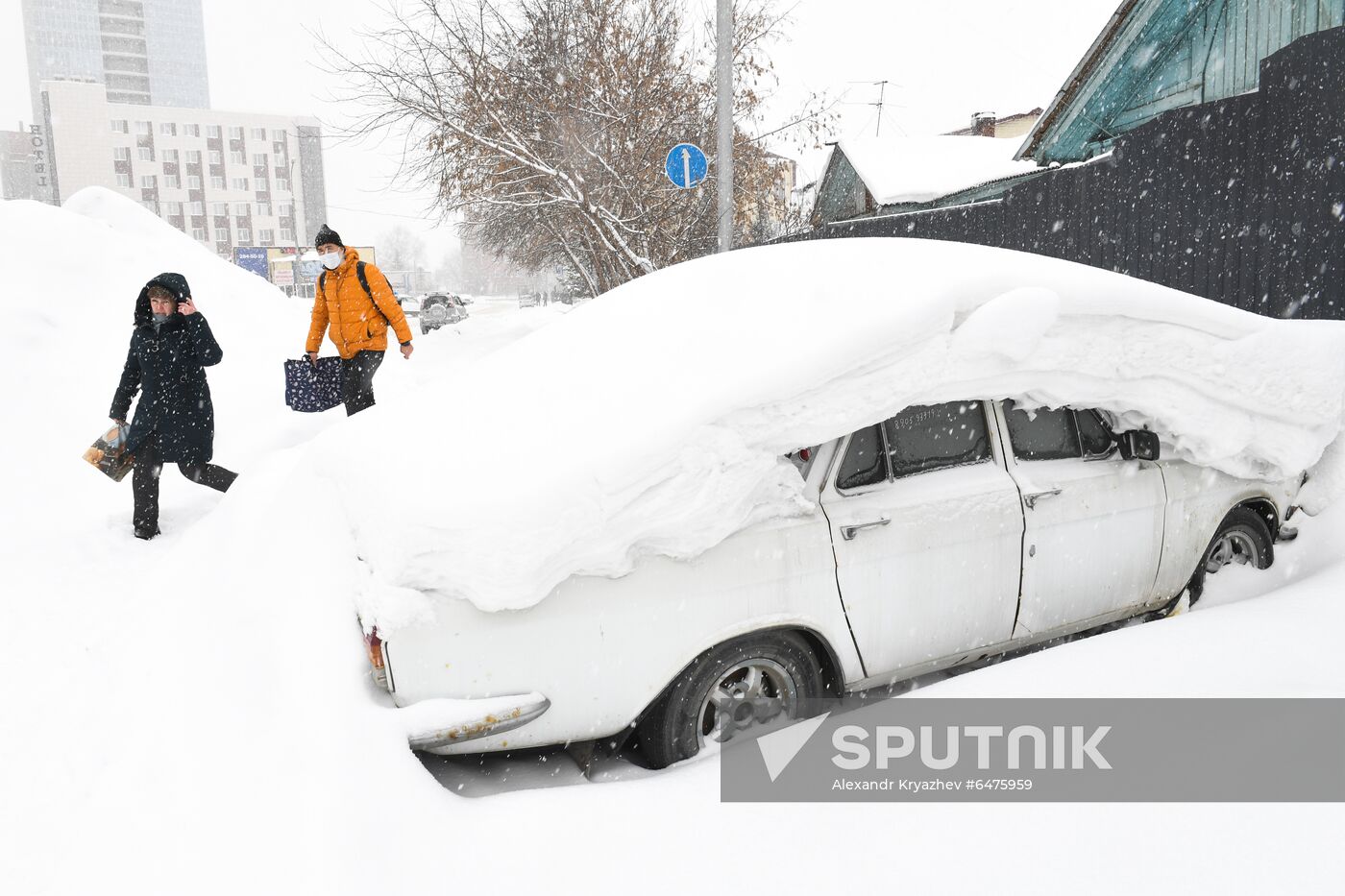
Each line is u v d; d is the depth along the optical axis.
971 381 3.16
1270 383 3.68
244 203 118.25
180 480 6.71
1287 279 6.12
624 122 13.37
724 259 3.87
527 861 2.22
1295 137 6.03
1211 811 2.28
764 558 2.99
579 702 2.78
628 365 3.21
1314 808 2.26
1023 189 9.45
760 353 3.03
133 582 4.74
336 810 2.27
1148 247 7.52
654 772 2.98
